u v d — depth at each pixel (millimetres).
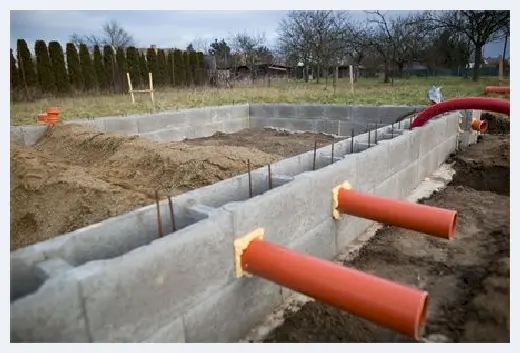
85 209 4258
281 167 3918
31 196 4648
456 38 29141
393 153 4770
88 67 18109
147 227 2709
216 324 2504
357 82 25688
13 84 15898
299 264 2340
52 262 2053
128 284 1975
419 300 1949
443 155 6789
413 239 4027
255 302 2803
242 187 3482
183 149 6035
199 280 2354
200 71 22719
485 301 2674
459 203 4945
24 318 1646
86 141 6738
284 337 2666
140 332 2055
